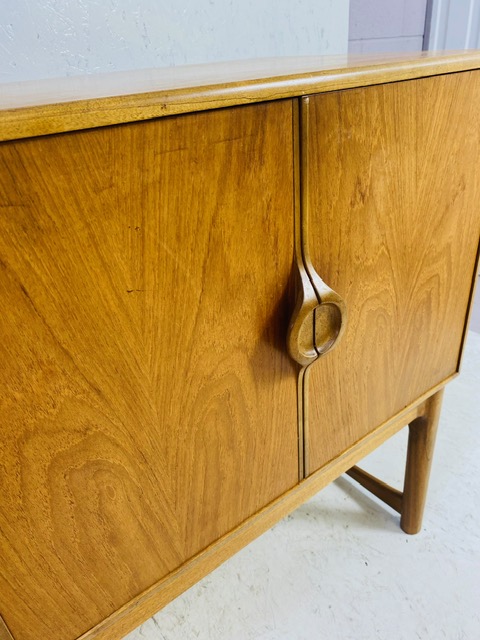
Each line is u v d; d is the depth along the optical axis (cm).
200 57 85
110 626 50
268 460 57
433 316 71
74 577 45
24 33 68
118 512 45
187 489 50
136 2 75
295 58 74
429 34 151
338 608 89
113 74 64
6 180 29
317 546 100
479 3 149
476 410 132
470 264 73
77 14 71
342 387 62
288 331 50
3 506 37
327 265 52
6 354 33
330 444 65
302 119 42
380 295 60
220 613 89
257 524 61
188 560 54
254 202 42
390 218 56
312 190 46
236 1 85
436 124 55
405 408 76
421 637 84
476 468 115
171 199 37
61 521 41
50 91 41
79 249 34
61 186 32
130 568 49
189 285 41
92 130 32
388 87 48
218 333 45
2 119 28
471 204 67
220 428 50
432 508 106
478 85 57
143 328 40
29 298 33
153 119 34
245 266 45
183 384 45
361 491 112
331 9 98
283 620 87
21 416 36
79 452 40
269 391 53
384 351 66
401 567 95
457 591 90
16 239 31
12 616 42
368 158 50
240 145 39
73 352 36
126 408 42
